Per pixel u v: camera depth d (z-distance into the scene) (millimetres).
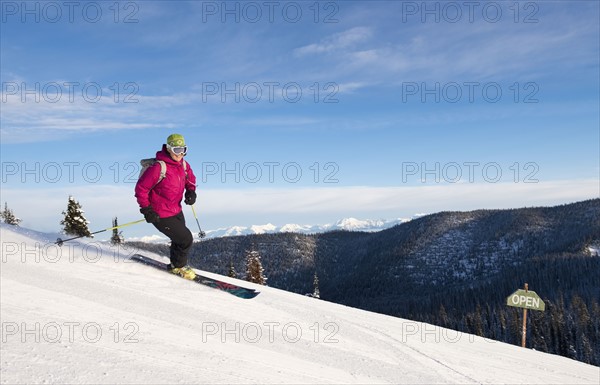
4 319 3141
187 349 3340
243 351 3611
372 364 4156
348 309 7215
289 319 5047
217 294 5227
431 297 178000
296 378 3309
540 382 5117
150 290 4633
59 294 3875
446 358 5137
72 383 2416
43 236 5969
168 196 5191
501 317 90500
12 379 2328
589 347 74938
